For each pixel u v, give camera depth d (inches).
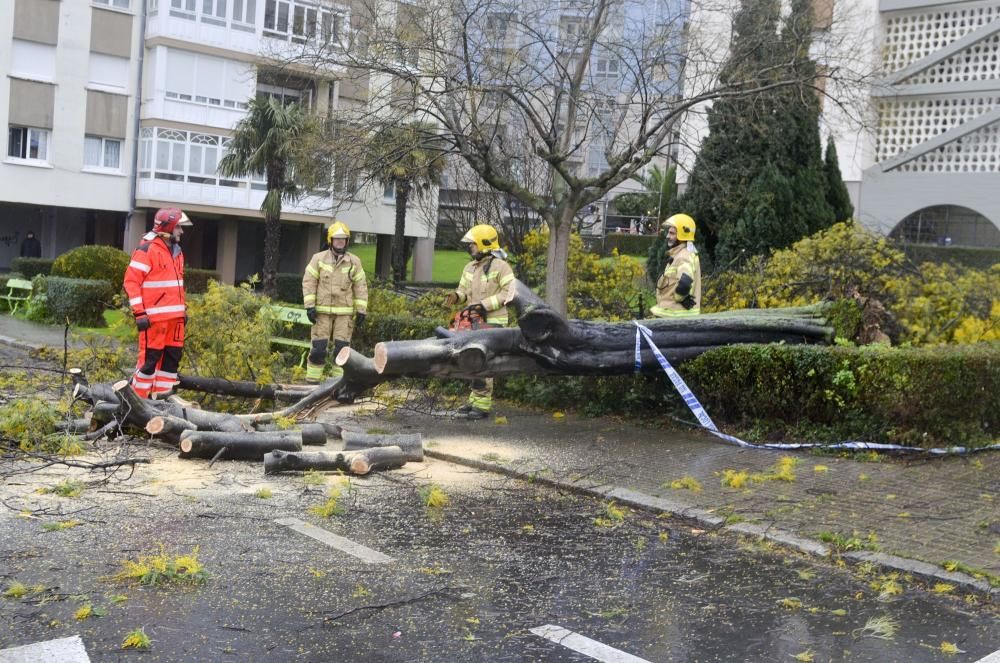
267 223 1128.8
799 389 353.4
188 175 1343.5
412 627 181.2
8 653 163.6
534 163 716.7
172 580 200.5
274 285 1141.1
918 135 1162.0
